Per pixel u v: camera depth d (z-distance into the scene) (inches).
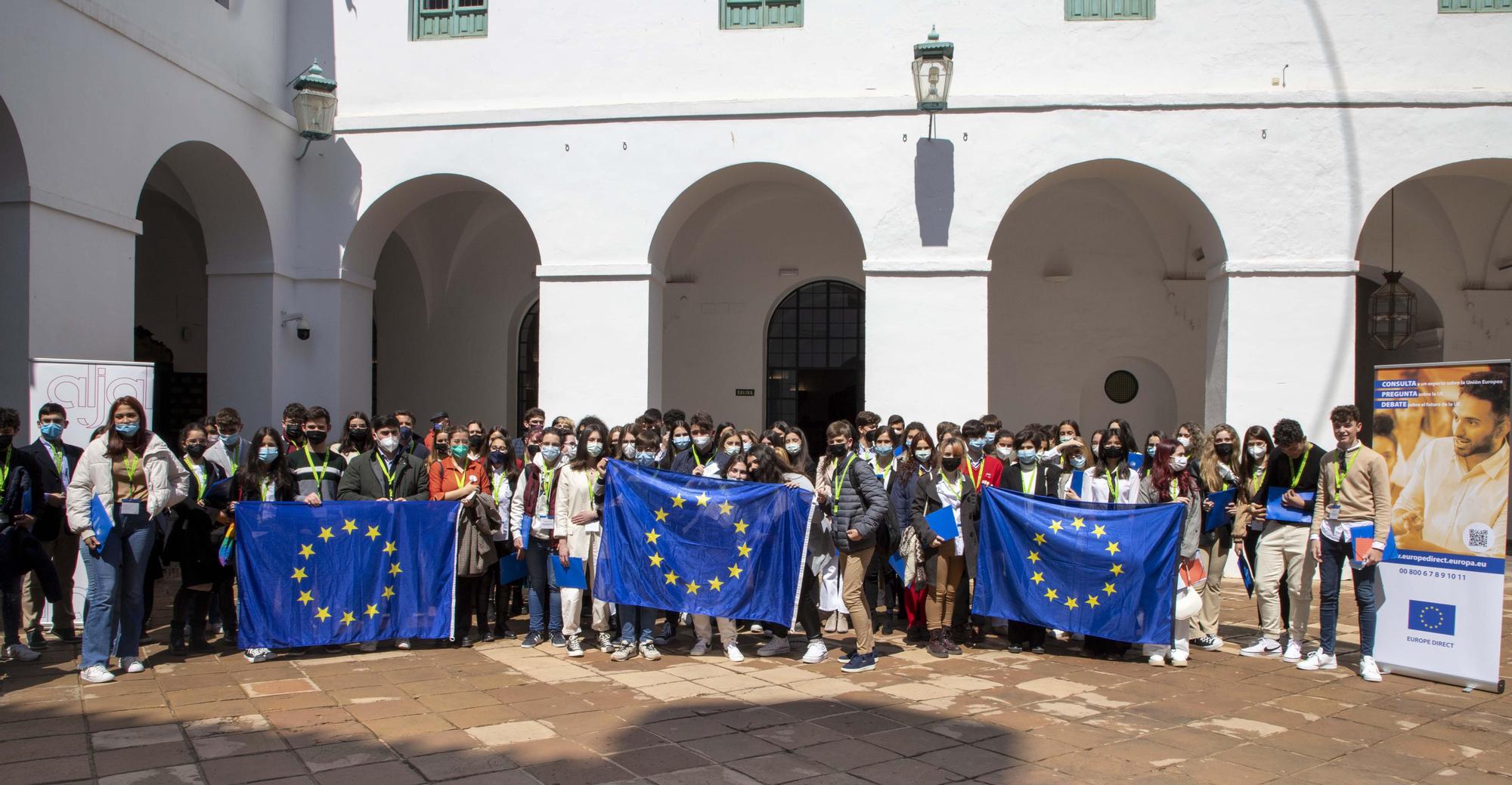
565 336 465.1
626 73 471.2
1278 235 434.6
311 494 289.7
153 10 388.8
